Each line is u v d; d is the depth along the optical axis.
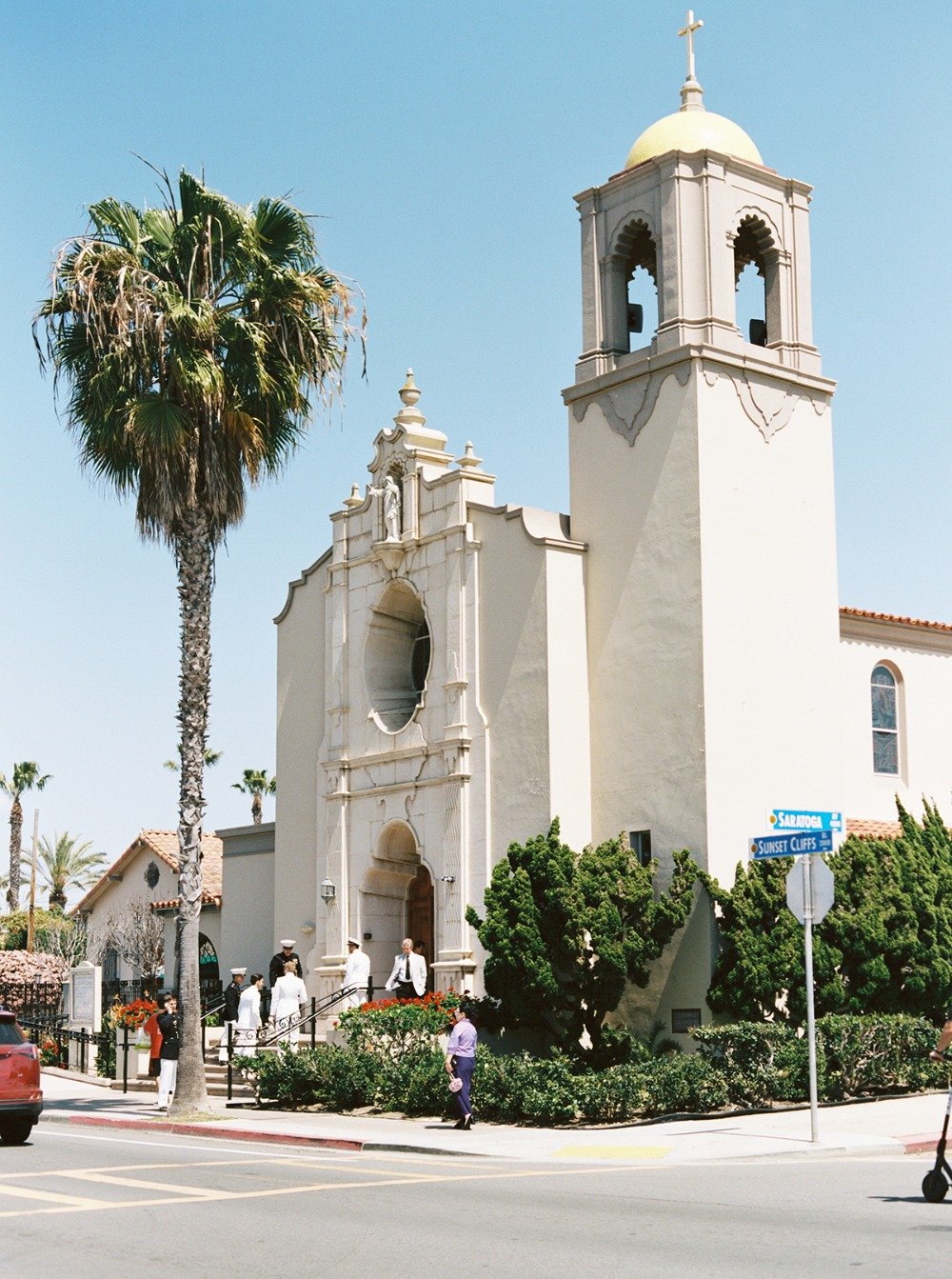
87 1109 26.34
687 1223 12.01
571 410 28.50
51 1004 41.91
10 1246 11.46
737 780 25.48
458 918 27.69
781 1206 12.90
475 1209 13.12
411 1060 23.69
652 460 26.84
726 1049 21.91
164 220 26.44
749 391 27.12
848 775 30.44
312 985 31.33
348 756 31.19
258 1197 14.10
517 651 27.45
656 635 26.23
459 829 27.94
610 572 27.23
